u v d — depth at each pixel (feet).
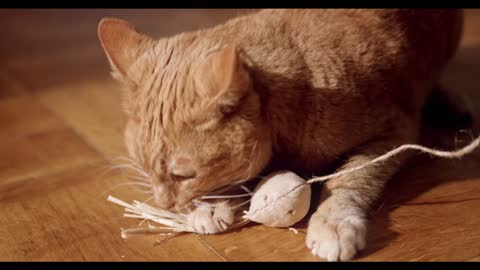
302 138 2.06
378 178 2.10
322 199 2.04
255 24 2.15
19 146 2.66
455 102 2.63
